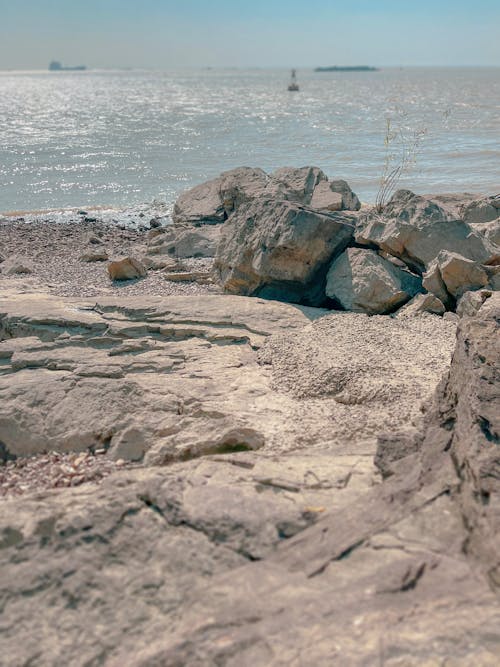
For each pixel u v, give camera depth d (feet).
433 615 14.30
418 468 20.20
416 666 13.03
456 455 19.90
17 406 28.12
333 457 22.65
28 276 50.75
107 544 17.53
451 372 24.90
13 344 33.83
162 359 32.22
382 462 21.43
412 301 38.81
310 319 37.58
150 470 21.86
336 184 65.31
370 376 29.32
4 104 330.13
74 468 25.26
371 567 16.08
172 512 18.60
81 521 18.19
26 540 17.61
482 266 39.01
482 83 579.07
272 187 62.54
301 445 24.61
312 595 15.31
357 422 25.79
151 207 82.79
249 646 14.01
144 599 15.89
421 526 17.44
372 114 223.92
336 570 16.15
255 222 44.01
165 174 105.70
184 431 25.91
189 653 14.06
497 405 20.58
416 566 15.83
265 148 132.46
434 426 22.58
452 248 40.57
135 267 49.65
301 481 20.83
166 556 17.15
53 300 40.57
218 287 46.85
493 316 25.64
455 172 99.40
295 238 40.60
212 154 125.80
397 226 40.96
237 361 32.40
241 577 16.22
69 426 27.25
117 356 32.91
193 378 30.60
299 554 16.88
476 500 17.51
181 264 52.11
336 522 18.03
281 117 217.36
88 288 47.11
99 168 111.45
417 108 251.39
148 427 26.37
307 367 30.60
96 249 60.59
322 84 596.29
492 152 117.29
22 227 70.74
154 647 14.58
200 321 36.42
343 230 41.98
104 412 27.50
